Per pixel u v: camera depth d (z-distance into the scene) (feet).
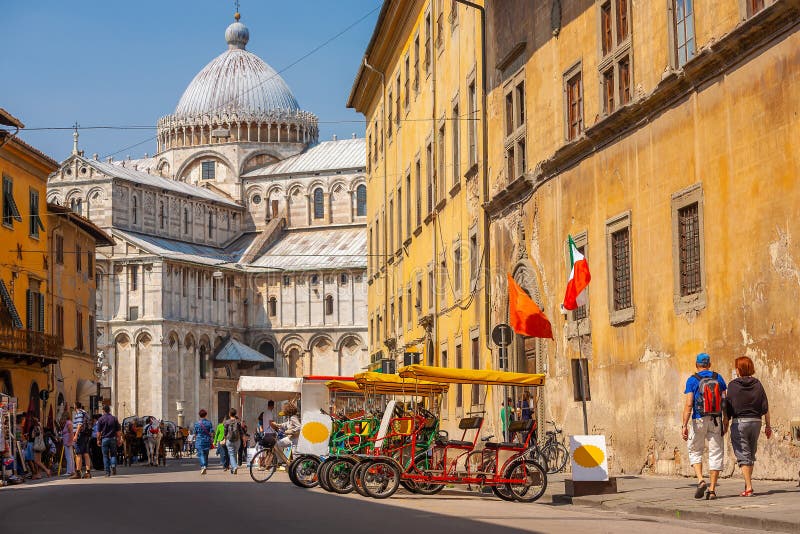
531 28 117.50
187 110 537.65
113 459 143.43
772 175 70.79
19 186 198.59
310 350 491.72
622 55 93.81
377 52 212.23
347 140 538.06
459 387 151.84
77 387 237.86
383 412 94.43
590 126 100.68
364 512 66.44
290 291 495.41
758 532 51.49
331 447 96.43
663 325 86.28
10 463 120.88
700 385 65.41
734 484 72.54
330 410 101.86
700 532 52.31
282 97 544.62
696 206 81.87
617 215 94.89
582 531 53.26
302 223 523.29
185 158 534.37
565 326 107.65
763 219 71.87
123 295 442.50
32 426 139.95
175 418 443.73
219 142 531.09
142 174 485.56
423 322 170.60
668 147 85.30
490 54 132.46
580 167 103.24
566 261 107.04
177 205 485.97
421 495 83.92
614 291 96.22
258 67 546.26
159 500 79.00
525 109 119.55
